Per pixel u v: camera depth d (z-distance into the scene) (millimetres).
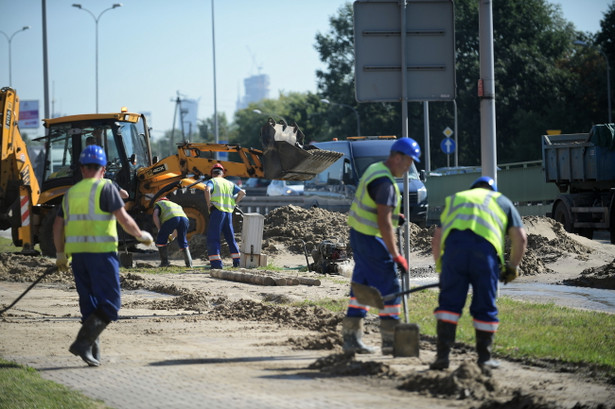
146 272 37156
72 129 45938
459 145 129375
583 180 50062
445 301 14672
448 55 23109
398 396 12641
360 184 16219
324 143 62344
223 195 38219
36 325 21656
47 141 46531
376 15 22969
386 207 15656
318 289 28812
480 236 14461
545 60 129125
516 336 18234
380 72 23016
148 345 18156
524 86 126750
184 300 26062
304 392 12984
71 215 16047
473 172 68875
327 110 153125
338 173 61562
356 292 15445
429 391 12859
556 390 13344
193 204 47312
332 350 17203
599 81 128375
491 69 24750
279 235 49531
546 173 53594
